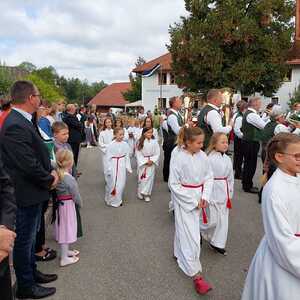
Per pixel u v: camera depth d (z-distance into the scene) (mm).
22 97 3068
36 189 3148
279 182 2275
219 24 22656
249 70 22750
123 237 4887
